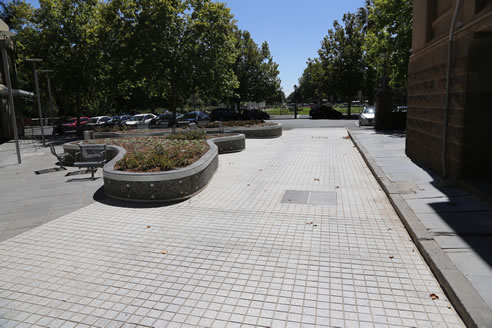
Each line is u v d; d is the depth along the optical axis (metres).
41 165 12.30
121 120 34.44
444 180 6.46
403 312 3.14
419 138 8.77
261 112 39.00
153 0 22.98
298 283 3.68
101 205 6.69
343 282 3.67
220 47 24.80
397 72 21.84
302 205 6.27
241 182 8.17
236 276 3.87
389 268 3.92
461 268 3.61
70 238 5.09
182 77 24.62
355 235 4.85
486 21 5.21
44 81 29.77
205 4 24.05
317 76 43.06
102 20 24.89
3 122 24.66
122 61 24.61
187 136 12.97
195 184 7.14
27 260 4.42
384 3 20.73
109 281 3.85
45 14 26.41
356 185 7.50
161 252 4.52
